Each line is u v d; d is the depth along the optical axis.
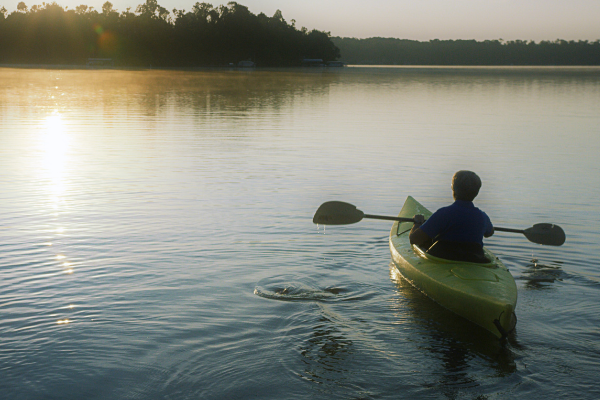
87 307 4.14
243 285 4.65
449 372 3.29
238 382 3.14
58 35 130.88
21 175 9.42
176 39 134.25
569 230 6.56
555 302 4.38
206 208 7.42
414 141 13.91
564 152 12.21
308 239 6.06
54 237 5.99
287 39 148.38
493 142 13.72
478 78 64.94
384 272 5.07
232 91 36.53
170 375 3.21
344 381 3.17
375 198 8.21
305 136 14.86
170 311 4.09
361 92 36.38
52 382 3.12
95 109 22.05
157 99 28.39
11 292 4.41
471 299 4.00
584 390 3.10
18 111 20.50
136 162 10.83
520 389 3.11
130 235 6.11
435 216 4.66
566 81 54.66
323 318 4.02
